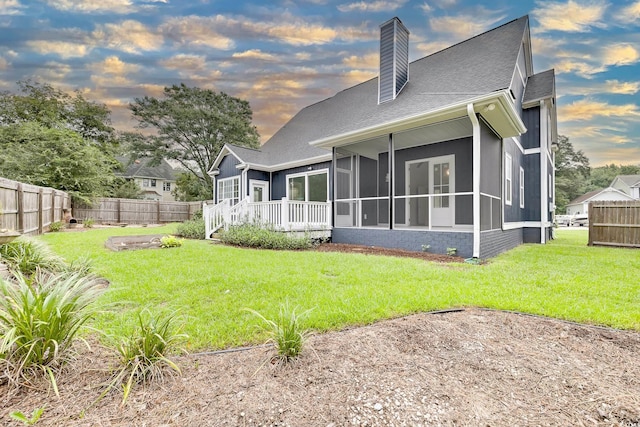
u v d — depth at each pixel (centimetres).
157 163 2406
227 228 923
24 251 428
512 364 205
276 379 183
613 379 188
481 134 656
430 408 160
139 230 1200
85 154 1542
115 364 190
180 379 182
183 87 2388
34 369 176
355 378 185
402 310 305
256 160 1302
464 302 332
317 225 887
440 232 681
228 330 255
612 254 704
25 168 1377
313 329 259
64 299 196
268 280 420
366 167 1066
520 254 712
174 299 338
